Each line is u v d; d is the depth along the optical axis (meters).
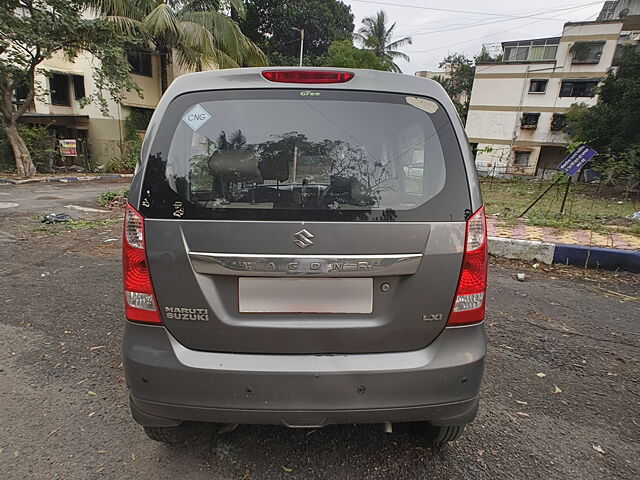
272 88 1.72
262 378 1.59
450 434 1.95
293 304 1.61
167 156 1.65
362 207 1.61
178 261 1.59
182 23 15.45
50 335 3.15
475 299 1.67
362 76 1.77
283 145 1.66
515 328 3.49
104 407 2.32
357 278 1.61
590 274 5.01
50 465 1.89
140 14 15.67
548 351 3.11
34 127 16.36
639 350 3.16
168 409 1.65
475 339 1.70
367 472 1.90
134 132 19.28
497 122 32.72
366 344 1.64
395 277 1.63
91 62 17.08
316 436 2.12
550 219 7.57
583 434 2.20
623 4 29.33
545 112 31.06
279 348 1.63
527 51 31.78
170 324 1.63
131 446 2.03
